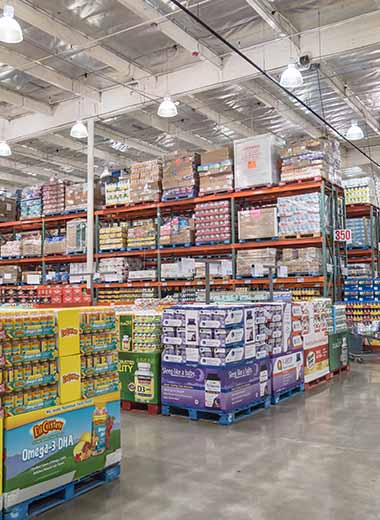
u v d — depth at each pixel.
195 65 9.68
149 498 3.22
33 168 16.67
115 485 3.44
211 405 5.02
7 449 2.91
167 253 10.55
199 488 3.37
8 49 9.16
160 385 5.49
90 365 3.49
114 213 10.96
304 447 4.20
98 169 17.00
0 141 11.52
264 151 8.88
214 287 10.29
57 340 3.28
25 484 2.97
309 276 8.50
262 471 3.66
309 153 8.54
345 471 3.65
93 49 8.69
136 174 10.34
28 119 12.09
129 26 8.42
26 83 10.62
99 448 3.46
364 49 8.15
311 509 3.04
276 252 8.95
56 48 9.14
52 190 11.70
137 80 10.23
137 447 4.25
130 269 10.72
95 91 10.73
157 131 13.53
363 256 12.28
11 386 2.97
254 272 7.01
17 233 13.60
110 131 13.38
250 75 9.06
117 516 2.98
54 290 9.07
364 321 9.71
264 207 9.96
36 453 3.05
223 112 12.16
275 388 5.80
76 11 7.91
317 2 7.85
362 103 11.75
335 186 9.14
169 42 9.01
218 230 9.34
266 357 5.67
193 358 5.17
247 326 5.36
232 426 4.88
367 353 9.77
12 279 12.02
